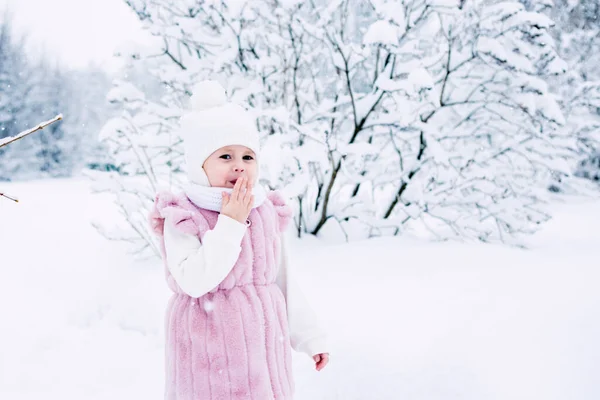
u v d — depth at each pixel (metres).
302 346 1.44
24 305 3.45
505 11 4.32
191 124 1.36
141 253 4.63
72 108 25.80
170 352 1.28
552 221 6.96
